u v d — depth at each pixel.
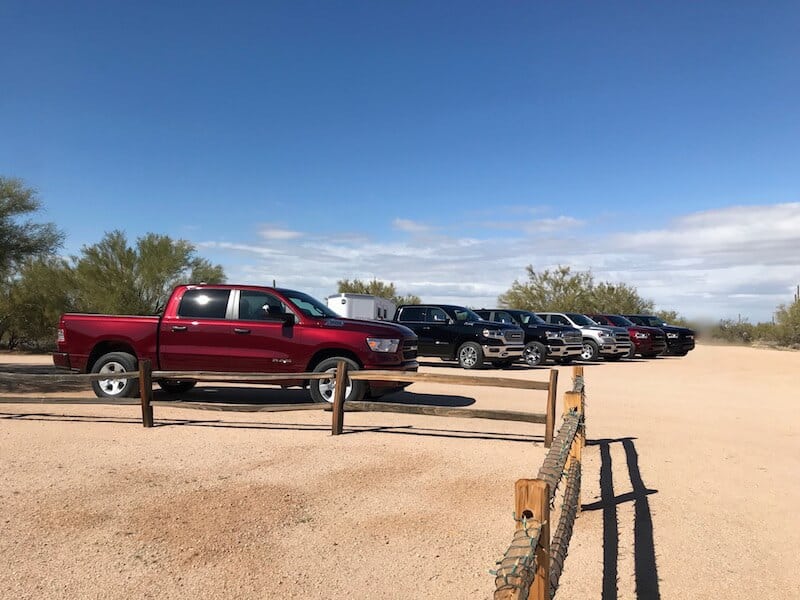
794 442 8.69
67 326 10.59
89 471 6.28
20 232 15.84
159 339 10.30
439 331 18.92
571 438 4.89
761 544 4.92
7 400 8.93
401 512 5.39
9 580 4.00
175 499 5.52
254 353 10.07
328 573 4.25
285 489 5.87
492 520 5.24
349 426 8.84
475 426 9.10
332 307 25.56
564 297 40.25
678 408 11.70
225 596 3.91
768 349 35.34
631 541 4.95
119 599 3.83
